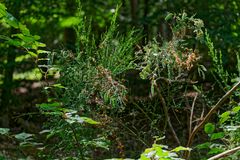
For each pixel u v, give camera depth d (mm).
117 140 3439
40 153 3455
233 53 8625
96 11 10914
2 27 8688
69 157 3084
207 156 4621
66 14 10211
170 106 3926
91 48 3318
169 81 3271
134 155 4539
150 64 3127
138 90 8188
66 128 2967
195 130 3014
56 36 12391
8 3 8938
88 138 3107
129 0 11766
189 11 9609
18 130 8094
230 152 2525
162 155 1992
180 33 3236
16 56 9086
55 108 2471
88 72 3051
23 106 9266
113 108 3281
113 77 3209
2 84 9164
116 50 3258
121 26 9898
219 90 7016
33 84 10672
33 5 9742
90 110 3148
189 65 3213
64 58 3088
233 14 9469
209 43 3469
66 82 3088
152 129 3930
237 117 3268
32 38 2652
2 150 5293
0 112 8781
